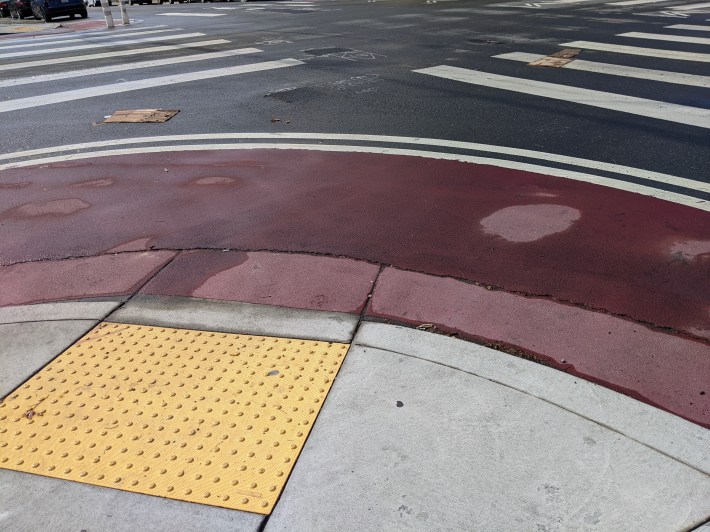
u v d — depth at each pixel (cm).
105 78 1062
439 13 1831
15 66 1212
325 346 330
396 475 247
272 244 450
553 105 798
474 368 308
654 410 278
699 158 604
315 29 1564
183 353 330
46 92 977
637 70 989
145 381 309
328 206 512
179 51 1308
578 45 1222
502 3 2086
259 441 268
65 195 562
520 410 280
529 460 253
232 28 1677
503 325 344
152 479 251
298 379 305
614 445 259
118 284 405
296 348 330
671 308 357
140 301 383
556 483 242
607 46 1205
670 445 259
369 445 262
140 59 1230
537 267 405
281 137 706
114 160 654
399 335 337
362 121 756
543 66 1033
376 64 1084
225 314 365
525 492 238
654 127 702
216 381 307
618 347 323
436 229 464
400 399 288
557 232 454
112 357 329
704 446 258
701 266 401
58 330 355
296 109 820
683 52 1133
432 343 329
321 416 280
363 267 412
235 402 291
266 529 227
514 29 1451
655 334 333
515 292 376
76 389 305
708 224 460
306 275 405
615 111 767
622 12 1769
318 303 372
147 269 423
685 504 232
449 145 657
